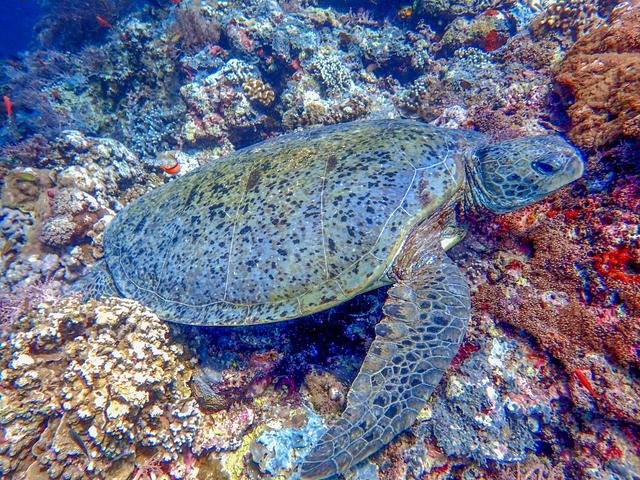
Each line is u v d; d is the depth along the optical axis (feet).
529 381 2.49
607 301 2.40
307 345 3.01
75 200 4.09
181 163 5.48
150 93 6.53
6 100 5.93
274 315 2.63
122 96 6.72
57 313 2.95
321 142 3.02
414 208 2.63
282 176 2.86
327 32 6.59
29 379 2.64
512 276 2.76
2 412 2.54
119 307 3.00
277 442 2.77
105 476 2.57
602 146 2.77
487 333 2.68
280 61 5.68
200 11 6.27
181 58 6.38
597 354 2.35
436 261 2.82
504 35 5.82
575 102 3.22
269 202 2.78
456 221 3.02
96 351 2.75
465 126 3.99
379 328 2.55
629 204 2.49
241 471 2.80
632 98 2.75
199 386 3.06
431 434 2.55
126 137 6.41
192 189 3.22
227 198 2.96
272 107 5.62
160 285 3.05
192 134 5.48
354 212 2.61
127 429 2.59
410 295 2.61
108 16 7.57
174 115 5.94
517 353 2.58
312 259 2.60
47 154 4.86
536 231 2.78
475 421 2.48
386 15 7.33
